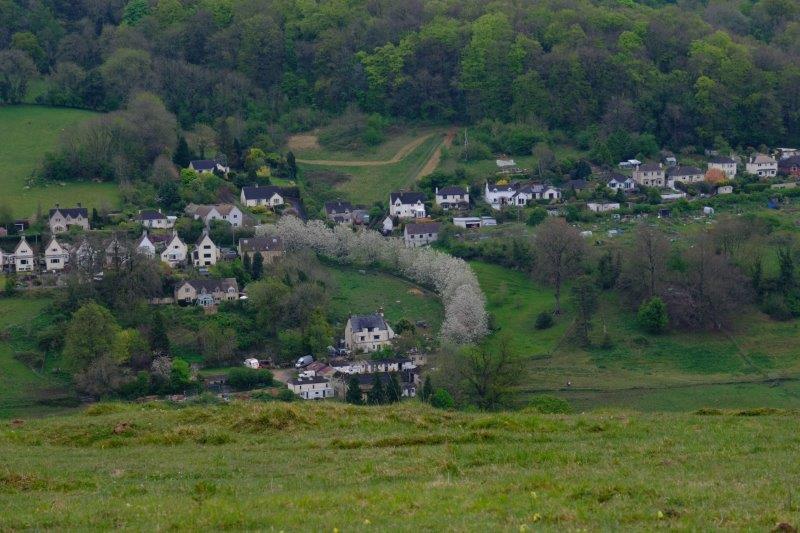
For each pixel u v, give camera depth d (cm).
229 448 9025
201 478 7962
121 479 7988
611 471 7631
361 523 6328
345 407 10406
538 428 9400
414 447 8750
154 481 7875
